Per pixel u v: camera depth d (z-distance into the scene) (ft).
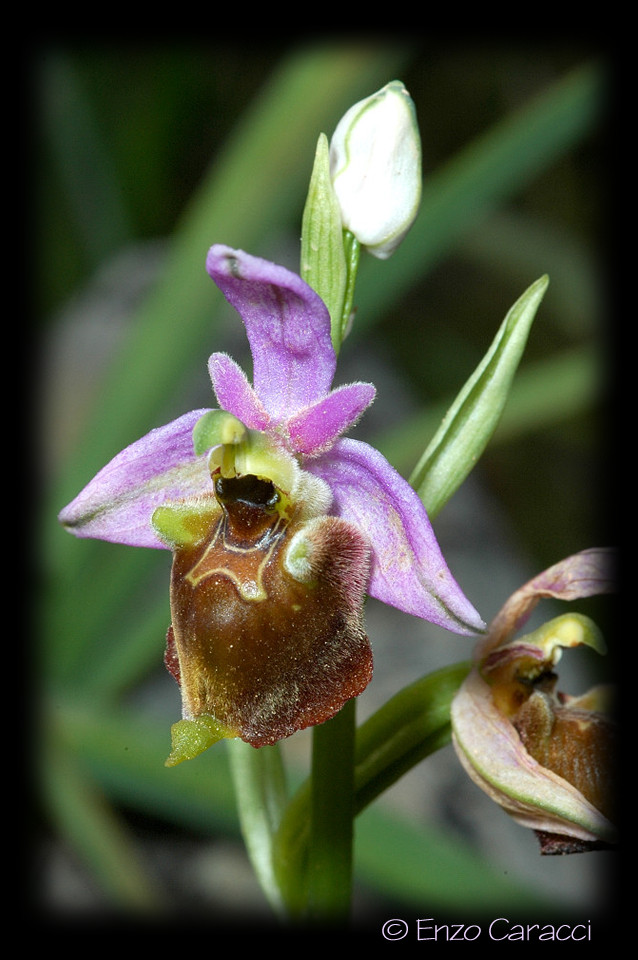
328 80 0.81
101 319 1.14
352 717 0.60
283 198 0.80
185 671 0.57
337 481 0.58
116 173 1.38
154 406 0.80
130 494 0.59
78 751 0.74
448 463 0.60
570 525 1.35
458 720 0.60
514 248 1.37
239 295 0.57
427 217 0.85
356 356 1.20
